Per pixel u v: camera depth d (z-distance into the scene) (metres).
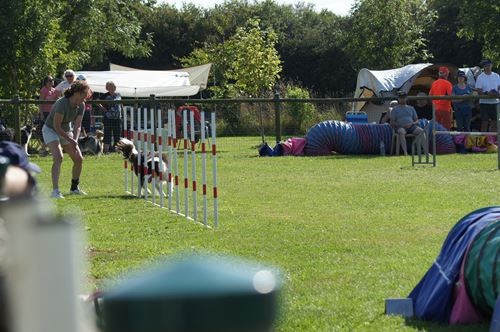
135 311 1.59
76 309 1.70
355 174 26.75
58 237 1.68
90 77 50.78
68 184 24.45
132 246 14.09
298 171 27.98
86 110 34.69
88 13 61.03
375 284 10.99
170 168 18.89
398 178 25.30
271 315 1.61
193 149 17.11
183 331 1.58
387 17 68.31
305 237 14.91
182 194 21.84
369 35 69.12
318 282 11.14
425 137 30.33
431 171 27.47
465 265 8.62
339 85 81.44
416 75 44.56
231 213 18.17
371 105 45.53
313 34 82.12
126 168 22.56
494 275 8.11
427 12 75.44
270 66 62.06
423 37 77.81
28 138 34.25
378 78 44.78
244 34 63.28
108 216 17.84
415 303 9.41
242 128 48.44
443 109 36.72
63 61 49.00
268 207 19.14
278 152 35.75
